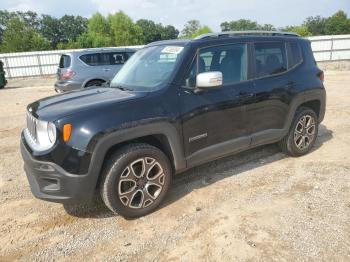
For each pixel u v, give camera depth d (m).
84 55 10.67
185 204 3.64
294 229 3.09
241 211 3.45
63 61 10.98
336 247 2.82
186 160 3.63
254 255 2.77
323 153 5.01
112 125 3.06
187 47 3.69
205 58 3.77
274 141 4.52
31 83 21.03
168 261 2.77
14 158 5.39
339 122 6.82
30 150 3.16
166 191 3.56
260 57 4.26
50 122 3.01
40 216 3.55
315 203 3.54
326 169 4.40
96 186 3.34
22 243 3.10
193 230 3.17
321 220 3.22
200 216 3.40
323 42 25.06
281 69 4.47
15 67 25.98
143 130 3.23
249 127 4.14
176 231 3.17
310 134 4.92
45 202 3.85
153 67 3.88
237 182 4.11
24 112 9.32
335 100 9.25
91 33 60.81
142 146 3.29
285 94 4.41
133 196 3.32
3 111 9.62
